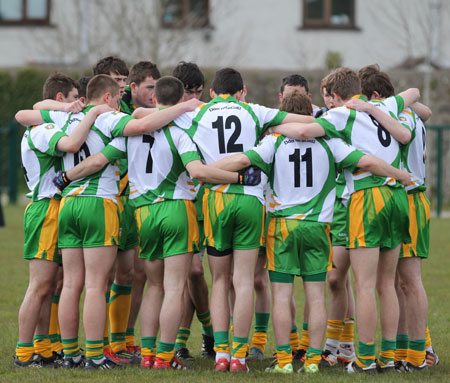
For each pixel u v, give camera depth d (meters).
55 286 21.02
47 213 20.16
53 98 21.38
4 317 26.97
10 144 68.00
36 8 79.12
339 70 20.50
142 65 23.02
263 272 22.16
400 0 73.81
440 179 60.81
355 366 19.41
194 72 22.25
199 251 20.59
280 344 19.42
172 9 76.31
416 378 18.52
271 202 20.05
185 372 19.17
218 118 19.92
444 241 46.06
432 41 73.69
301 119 20.09
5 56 80.25
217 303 19.80
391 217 19.30
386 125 19.70
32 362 20.28
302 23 78.69
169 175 19.83
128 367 19.95
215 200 19.67
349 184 19.66
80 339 24.80
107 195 19.83
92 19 73.44
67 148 19.61
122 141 19.89
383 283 19.70
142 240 20.05
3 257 39.97
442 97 69.06
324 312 19.58
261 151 19.52
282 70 71.19
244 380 18.03
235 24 78.06
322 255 19.70
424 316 19.92
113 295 21.72
